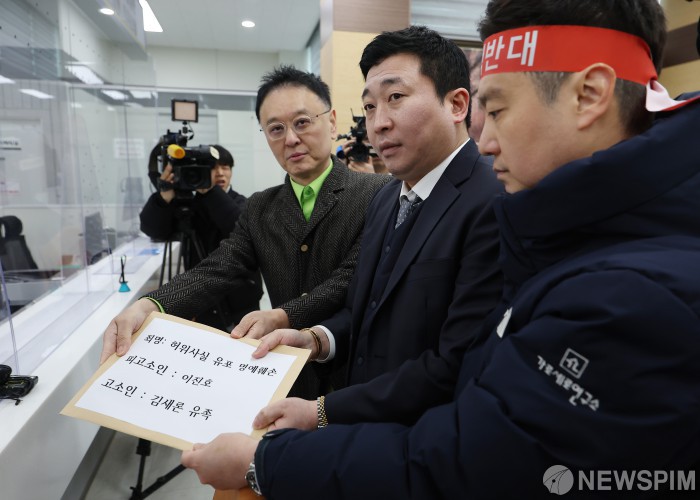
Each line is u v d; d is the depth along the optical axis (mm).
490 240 723
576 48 466
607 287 401
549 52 473
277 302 1310
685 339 370
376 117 848
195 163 1932
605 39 464
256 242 1319
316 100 1266
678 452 379
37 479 897
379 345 855
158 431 659
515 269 542
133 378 743
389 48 825
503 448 422
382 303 839
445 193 824
